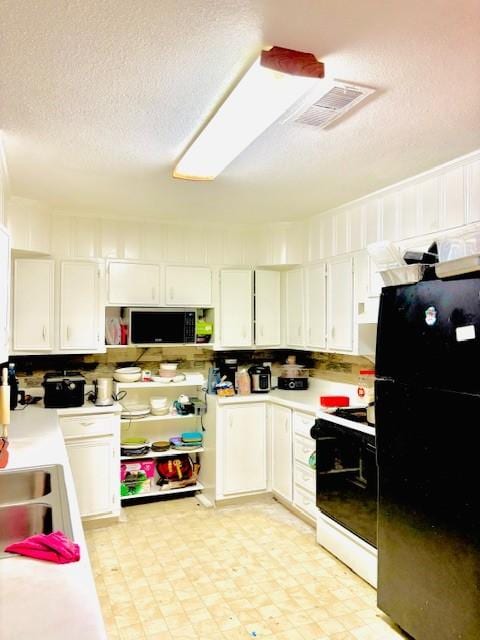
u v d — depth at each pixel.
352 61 1.58
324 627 2.24
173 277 3.91
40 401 3.63
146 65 1.60
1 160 2.30
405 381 2.07
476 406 1.73
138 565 2.84
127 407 3.93
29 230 3.32
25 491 1.86
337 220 3.51
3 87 1.74
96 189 3.03
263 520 3.50
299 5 1.31
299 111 1.92
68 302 3.55
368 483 2.59
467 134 2.15
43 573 1.10
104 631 0.88
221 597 2.49
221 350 4.26
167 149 2.33
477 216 2.35
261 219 3.92
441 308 1.88
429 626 1.93
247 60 1.57
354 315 3.28
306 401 3.60
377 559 2.30
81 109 1.91
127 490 3.73
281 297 4.27
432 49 1.51
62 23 1.38
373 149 2.33
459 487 1.79
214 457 3.78
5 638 0.85
